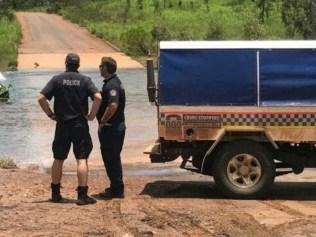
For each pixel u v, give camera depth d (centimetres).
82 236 891
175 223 952
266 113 1104
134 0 11306
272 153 1122
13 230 917
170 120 1112
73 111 1045
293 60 1105
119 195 1120
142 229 920
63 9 12825
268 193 1152
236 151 1106
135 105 2952
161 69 1112
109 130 1099
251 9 9588
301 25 7069
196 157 1144
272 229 927
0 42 7106
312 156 1125
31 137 2009
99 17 10606
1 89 3253
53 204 1064
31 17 11656
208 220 969
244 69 1106
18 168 1452
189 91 1110
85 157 1062
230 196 1113
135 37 7156
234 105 1107
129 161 1548
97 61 6234
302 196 1148
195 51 1109
